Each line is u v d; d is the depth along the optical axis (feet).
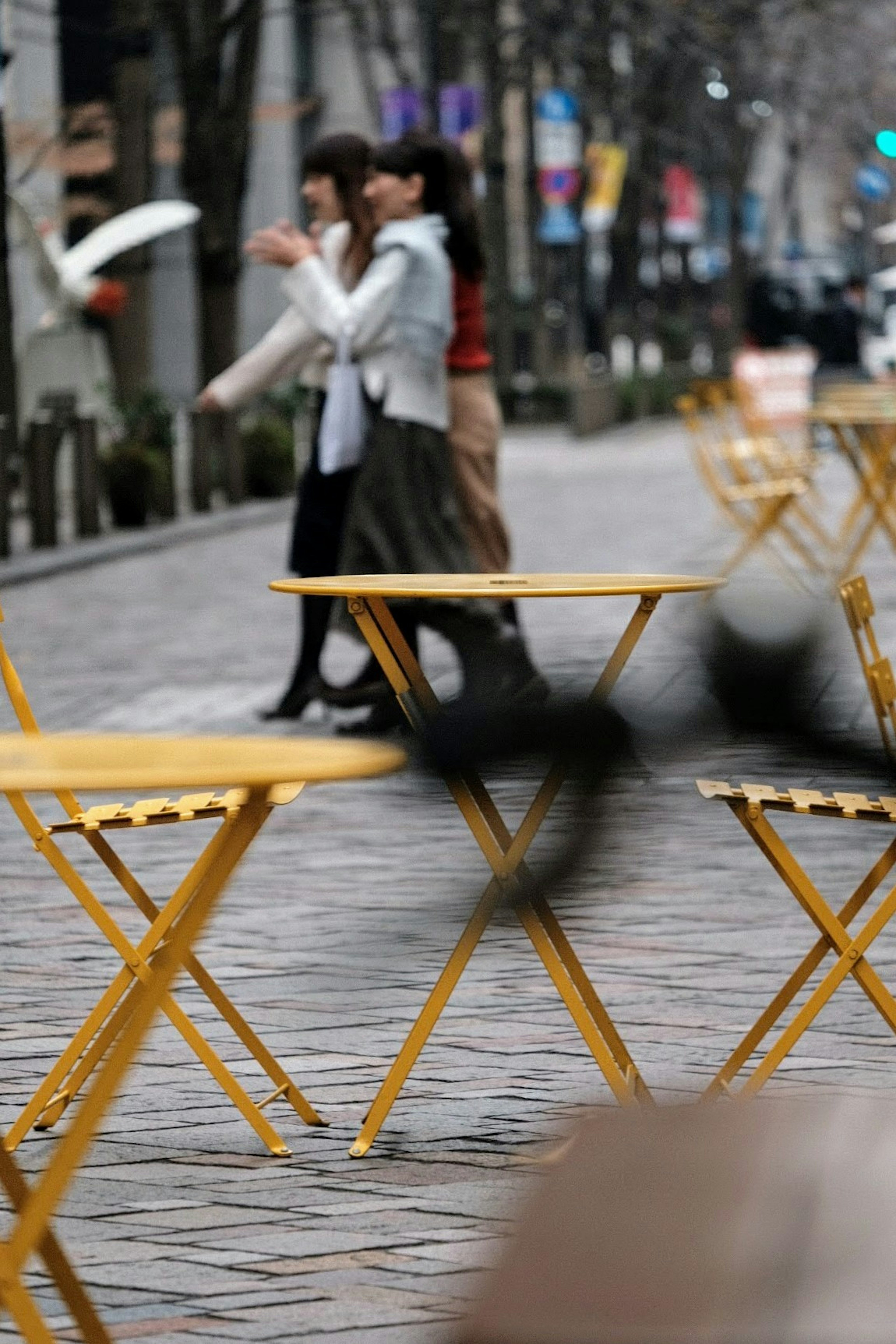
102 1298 18.06
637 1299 6.02
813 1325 5.90
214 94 131.34
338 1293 18.03
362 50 182.70
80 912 33.86
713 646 8.66
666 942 31.07
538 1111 23.36
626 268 229.66
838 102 284.20
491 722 8.62
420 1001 28.02
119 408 116.06
